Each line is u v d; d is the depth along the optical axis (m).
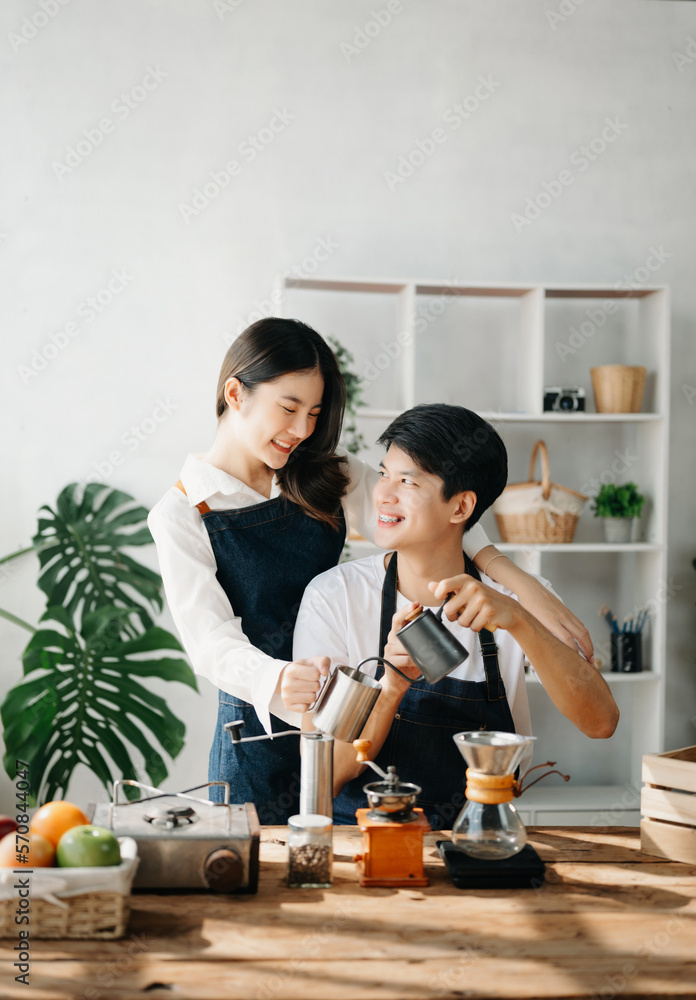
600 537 3.29
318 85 3.16
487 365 3.23
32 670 2.56
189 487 1.68
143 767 3.05
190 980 0.89
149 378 3.10
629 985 0.90
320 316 3.15
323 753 1.16
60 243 3.06
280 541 1.72
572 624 1.54
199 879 1.09
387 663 1.29
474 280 3.23
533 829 1.39
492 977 0.91
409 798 1.15
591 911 1.06
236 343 1.61
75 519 3.00
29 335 3.05
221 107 3.12
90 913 0.97
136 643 2.66
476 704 1.48
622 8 3.31
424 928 1.01
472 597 1.28
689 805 1.22
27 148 3.04
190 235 3.12
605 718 1.45
